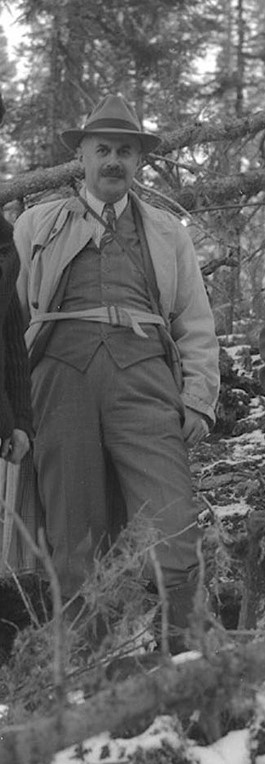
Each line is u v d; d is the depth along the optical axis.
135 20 16.83
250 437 6.44
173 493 3.36
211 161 6.95
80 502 3.44
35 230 3.65
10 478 3.61
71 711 1.93
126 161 3.54
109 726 1.93
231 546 3.53
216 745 2.58
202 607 2.23
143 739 2.55
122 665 2.68
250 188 6.75
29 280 3.64
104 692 1.97
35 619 2.67
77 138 3.64
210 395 3.67
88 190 3.61
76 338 3.49
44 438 3.49
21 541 3.62
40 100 16.55
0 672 2.82
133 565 2.67
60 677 2.03
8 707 2.51
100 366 3.46
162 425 3.45
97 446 3.45
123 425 3.44
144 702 1.97
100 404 3.46
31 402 3.42
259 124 6.95
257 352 7.89
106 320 3.48
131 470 3.41
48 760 1.92
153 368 3.51
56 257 3.56
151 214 3.66
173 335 3.77
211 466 5.73
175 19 18.19
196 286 3.72
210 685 2.02
